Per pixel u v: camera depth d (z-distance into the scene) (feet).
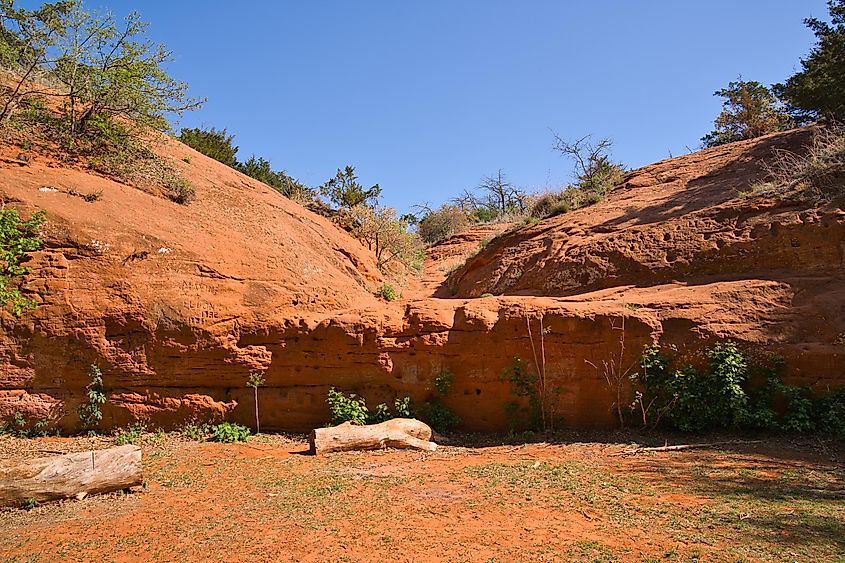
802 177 44.98
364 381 37.68
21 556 18.60
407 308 39.70
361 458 31.30
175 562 17.98
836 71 60.13
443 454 32.22
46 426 34.81
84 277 36.55
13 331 35.29
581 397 36.24
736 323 35.06
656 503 22.40
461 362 37.70
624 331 35.99
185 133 82.79
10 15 45.80
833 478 25.17
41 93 49.08
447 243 108.58
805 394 32.24
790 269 39.52
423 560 17.61
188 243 40.55
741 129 98.84
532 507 22.35
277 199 62.34
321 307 43.01
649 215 53.98
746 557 16.93
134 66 49.03
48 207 37.58
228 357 37.11
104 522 21.61
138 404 35.99
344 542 19.15
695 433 33.53
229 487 25.95
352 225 73.77
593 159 94.22
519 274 57.36
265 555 18.30
